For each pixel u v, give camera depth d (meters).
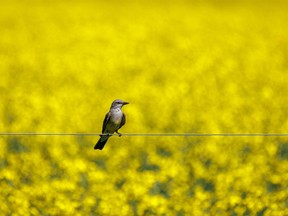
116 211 12.39
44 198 12.53
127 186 12.62
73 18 26.53
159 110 15.96
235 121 15.64
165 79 18.95
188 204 12.44
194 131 15.55
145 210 12.40
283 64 20.19
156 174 12.91
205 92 16.88
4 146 13.57
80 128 15.48
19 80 18.41
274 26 25.55
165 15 27.47
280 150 13.92
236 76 18.70
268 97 16.44
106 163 13.42
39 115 15.72
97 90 17.59
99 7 29.16
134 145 13.74
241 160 13.62
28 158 13.27
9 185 12.79
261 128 15.56
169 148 13.79
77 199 12.55
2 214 12.44
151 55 21.08
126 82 18.39
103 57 20.52
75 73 19.00
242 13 28.33
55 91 17.27
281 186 13.09
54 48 21.88
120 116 12.06
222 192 12.72
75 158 13.53
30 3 29.03
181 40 22.69
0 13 26.69
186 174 13.05
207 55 20.84
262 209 12.63
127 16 26.97
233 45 22.03
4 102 16.20
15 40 22.75
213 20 26.83
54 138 13.83
